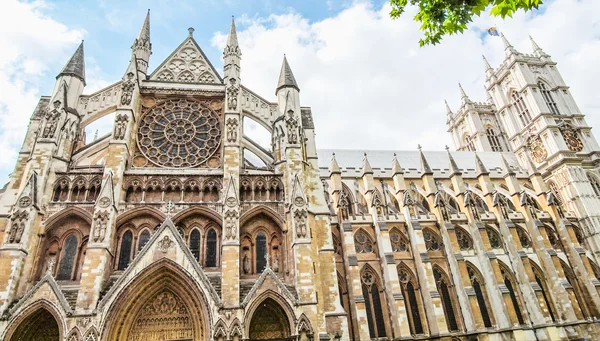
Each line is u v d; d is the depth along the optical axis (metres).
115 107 42.59
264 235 37.81
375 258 55.34
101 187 34.78
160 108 43.44
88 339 28.23
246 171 40.88
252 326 32.56
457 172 67.69
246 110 44.72
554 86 88.56
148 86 43.47
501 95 93.31
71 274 33.38
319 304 34.75
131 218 35.97
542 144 80.88
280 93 45.81
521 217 66.62
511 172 71.25
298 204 36.91
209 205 37.03
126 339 30.64
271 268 35.94
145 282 31.92
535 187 73.00
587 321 55.50
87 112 41.69
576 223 71.19
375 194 59.34
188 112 43.69
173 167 39.94
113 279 32.75
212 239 36.78
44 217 34.06
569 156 76.12
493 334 52.22
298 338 31.19
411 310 53.28
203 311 31.23
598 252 67.12
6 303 29.03
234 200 36.00
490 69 98.19
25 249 31.61
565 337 53.69
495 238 64.06
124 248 34.97
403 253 57.12
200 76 47.56
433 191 64.00
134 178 37.44
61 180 36.12
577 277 62.56
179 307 32.75
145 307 32.38
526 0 10.43
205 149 41.78
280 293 32.56
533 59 91.75
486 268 57.59
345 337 34.69
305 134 45.41
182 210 36.34
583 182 73.62
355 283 49.28
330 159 73.88
